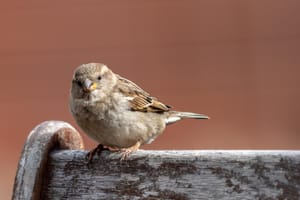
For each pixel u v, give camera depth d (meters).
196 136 12.48
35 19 14.30
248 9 13.74
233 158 4.41
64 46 14.16
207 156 4.48
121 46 14.05
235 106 13.17
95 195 4.80
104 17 14.20
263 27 13.67
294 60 13.45
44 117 13.73
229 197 4.39
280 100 13.20
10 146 13.12
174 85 13.66
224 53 13.67
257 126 12.91
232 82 13.47
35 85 13.98
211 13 13.87
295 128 12.84
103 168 4.81
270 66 13.47
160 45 13.96
